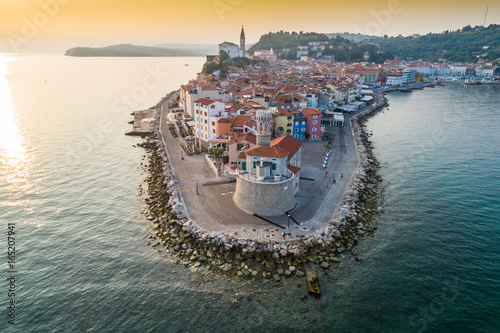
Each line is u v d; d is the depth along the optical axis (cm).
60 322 4603
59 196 8331
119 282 5306
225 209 7150
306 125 12794
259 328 4444
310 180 8681
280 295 4975
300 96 14962
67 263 5778
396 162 10831
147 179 9319
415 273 5503
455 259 5862
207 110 11125
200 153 11056
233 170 9331
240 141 9200
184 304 4850
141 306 4838
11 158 11062
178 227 6575
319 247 5938
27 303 4919
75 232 6706
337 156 10712
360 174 9044
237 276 5344
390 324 4544
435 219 7175
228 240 5975
